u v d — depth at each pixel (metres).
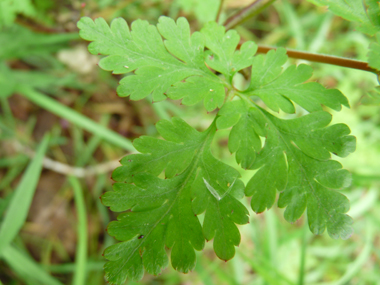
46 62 0.17
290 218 0.07
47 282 0.13
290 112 0.08
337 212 0.07
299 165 0.07
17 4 0.11
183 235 0.07
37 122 0.16
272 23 0.20
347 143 0.07
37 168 0.12
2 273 0.14
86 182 0.16
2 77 0.13
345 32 0.19
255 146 0.07
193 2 0.13
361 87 0.18
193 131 0.07
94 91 0.17
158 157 0.07
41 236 0.15
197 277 0.15
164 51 0.08
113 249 0.07
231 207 0.07
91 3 0.14
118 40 0.07
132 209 0.07
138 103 0.17
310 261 0.16
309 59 0.08
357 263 0.14
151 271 0.07
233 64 0.08
